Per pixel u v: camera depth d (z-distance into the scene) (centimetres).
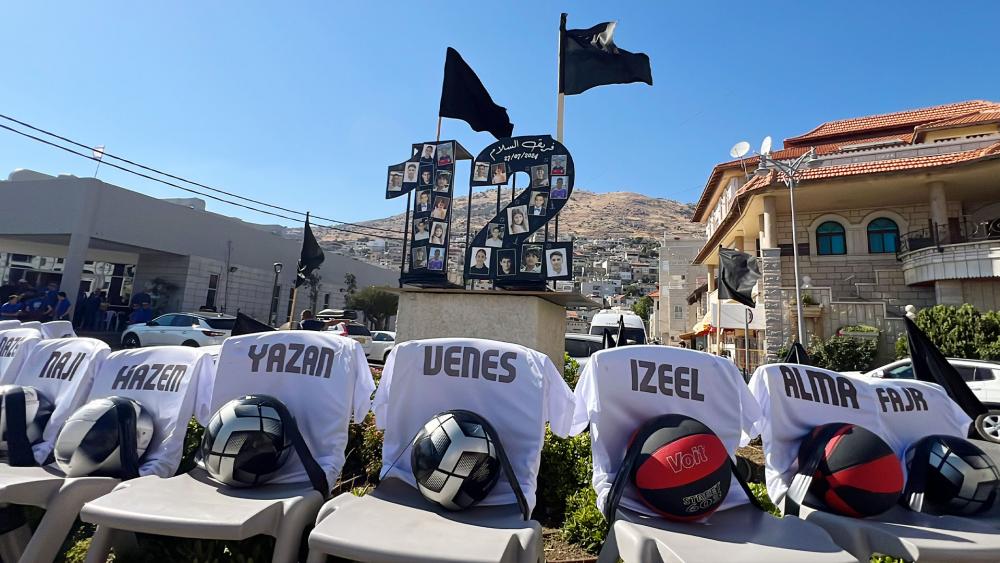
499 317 600
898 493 246
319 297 3559
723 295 979
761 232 1914
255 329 542
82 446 261
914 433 302
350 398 294
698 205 2986
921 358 407
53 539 238
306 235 1194
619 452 270
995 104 2366
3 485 242
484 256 656
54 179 1981
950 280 1523
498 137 775
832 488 253
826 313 1571
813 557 202
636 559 211
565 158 658
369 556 191
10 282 2378
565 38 741
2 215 2016
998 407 869
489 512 243
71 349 349
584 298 616
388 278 4684
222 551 269
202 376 323
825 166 1903
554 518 397
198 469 271
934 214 1577
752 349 1738
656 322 4488
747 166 2369
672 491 229
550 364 295
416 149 714
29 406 307
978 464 255
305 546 254
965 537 231
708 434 245
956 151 1744
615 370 278
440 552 190
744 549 208
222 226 2639
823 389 301
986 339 1261
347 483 416
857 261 1802
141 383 317
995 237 1587
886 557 271
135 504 223
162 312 2320
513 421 279
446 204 680
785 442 294
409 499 252
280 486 261
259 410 262
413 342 300
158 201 2247
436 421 251
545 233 645
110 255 2503
